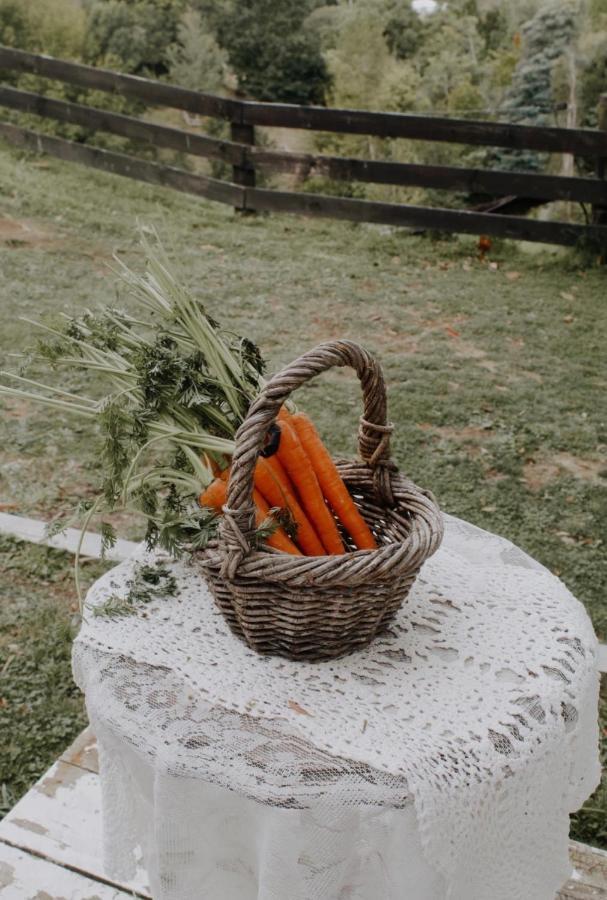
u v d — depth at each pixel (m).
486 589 2.16
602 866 2.38
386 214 8.15
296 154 8.29
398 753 1.66
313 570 1.70
